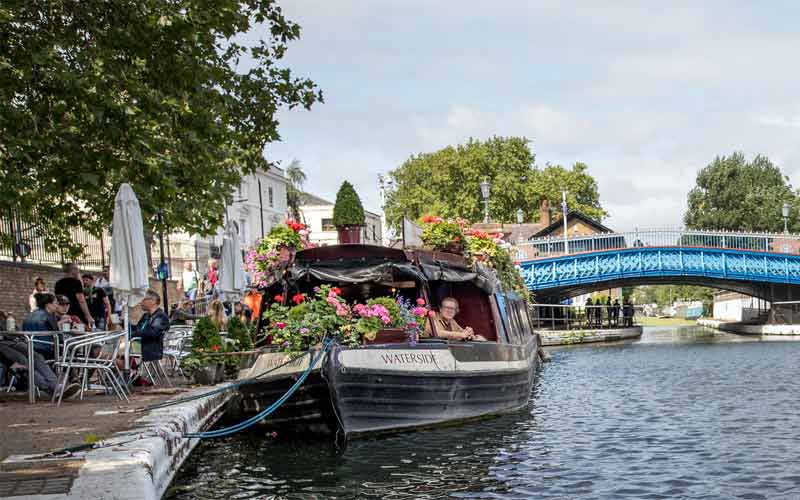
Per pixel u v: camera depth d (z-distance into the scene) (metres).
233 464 12.20
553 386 24.86
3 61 13.59
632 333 58.44
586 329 56.22
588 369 31.25
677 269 51.94
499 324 17.00
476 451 13.19
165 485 9.38
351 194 16.14
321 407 13.21
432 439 13.81
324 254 14.87
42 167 15.14
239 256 20.33
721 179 95.62
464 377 14.73
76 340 13.23
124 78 14.38
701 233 52.16
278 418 13.57
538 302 65.50
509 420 16.55
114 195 16.31
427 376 13.95
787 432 15.12
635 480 11.40
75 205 18.27
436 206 91.50
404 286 15.38
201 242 41.97
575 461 12.66
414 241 16.80
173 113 15.41
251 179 56.00
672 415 17.67
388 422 13.75
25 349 13.70
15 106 14.49
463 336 15.54
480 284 16.11
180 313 20.17
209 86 16.34
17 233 21.06
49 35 14.65
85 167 14.67
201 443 13.08
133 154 14.22
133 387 15.03
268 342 16.06
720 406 19.06
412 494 10.62
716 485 11.07
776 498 10.33
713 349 41.81
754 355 36.31
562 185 96.12
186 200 15.95
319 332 13.36
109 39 15.03
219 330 18.69
